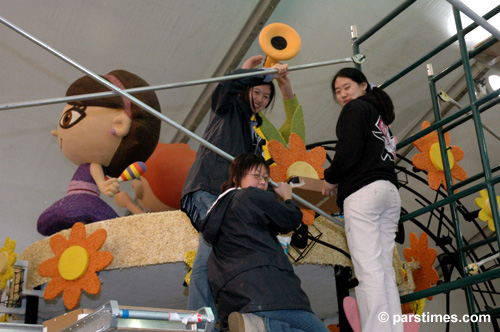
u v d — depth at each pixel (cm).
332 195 309
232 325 197
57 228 366
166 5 460
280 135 371
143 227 325
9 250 340
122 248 322
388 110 299
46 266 330
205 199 282
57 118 491
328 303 416
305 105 551
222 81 289
